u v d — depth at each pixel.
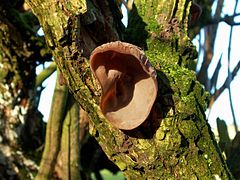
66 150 0.45
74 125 0.45
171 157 0.26
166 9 0.30
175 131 0.26
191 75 0.28
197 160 0.27
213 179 0.27
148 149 0.26
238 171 0.35
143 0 0.31
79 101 0.27
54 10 0.26
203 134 0.27
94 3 0.28
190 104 0.27
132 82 0.26
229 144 0.37
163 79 0.27
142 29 0.30
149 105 0.25
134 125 0.25
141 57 0.24
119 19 0.29
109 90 0.25
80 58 0.26
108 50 0.24
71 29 0.26
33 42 0.45
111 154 0.27
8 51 0.46
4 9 0.44
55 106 0.44
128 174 0.27
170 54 0.29
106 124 0.27
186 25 0.30
